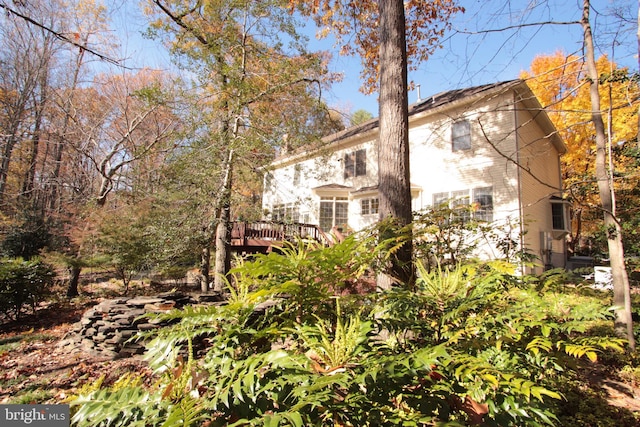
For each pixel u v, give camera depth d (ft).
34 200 45.52
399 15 13.12
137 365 13.34
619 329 14.74
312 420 3.61
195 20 27.32
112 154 36.88
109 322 15.80
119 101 41.27
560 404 9.21
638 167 19.22
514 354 5.04
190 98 24.58
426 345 5.39
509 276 6.61
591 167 45.37
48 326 21.08
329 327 5.94
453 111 38.83
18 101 38.68
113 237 32.32
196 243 27.68
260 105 27.35
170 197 25.91
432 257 12.87
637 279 19.47
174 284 39.06
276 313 6.30
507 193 33.63
